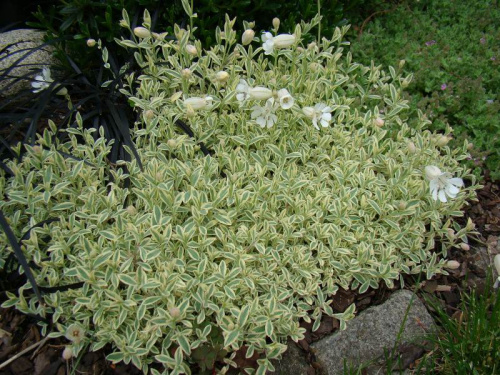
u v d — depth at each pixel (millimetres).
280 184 345
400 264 347
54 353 295
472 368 292
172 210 317
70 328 265
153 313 297
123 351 276
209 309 294
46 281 306
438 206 368
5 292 293
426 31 518
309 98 392
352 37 510
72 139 346
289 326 294
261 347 289
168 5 432
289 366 300
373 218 365
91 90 405
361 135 392
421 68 461
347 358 305
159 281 280
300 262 317
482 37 515
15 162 325
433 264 351
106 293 279
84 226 330
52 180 345
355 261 329
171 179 334
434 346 316
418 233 352
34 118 345
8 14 518
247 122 370
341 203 343
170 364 274
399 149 393
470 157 412
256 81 407
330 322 322
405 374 305
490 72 477
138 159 347
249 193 321
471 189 385
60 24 466
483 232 396
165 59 417
